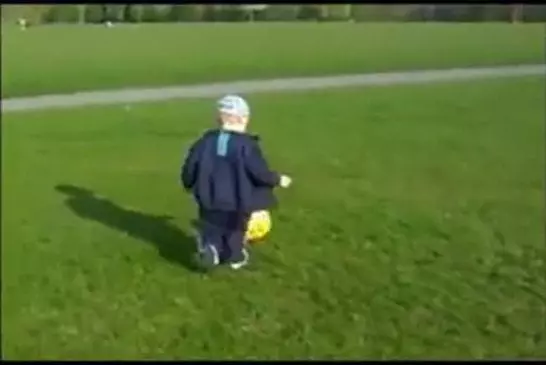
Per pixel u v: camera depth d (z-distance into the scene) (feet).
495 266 24.29
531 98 67.51
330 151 44.21
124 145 46.55
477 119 56.29
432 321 20.26
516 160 41.57
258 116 58.08
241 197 21.95
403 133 50.44
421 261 24.64
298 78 85.71
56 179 37.06
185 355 18.47
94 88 76.95
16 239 26.91
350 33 154.81
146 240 26.68
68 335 19.39
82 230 28.02
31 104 64.44
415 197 32.89
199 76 88.12
